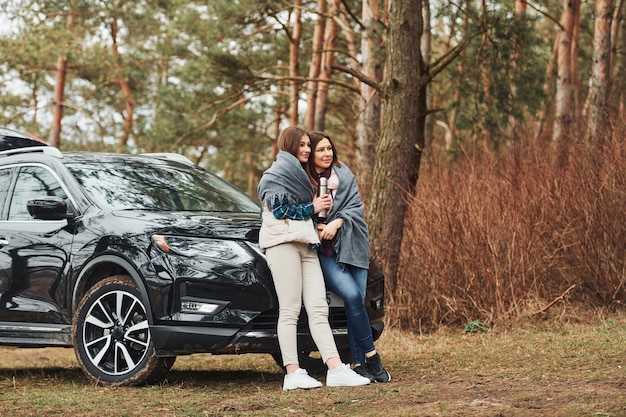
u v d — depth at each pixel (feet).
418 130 37.70
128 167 23.67
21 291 22.24
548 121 65.26
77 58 95.66
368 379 19.33
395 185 31.35
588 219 33.01
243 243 20.02
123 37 107.55
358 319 19.71
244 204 23.95
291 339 19.30
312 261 19.71
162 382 20.97
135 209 21.81
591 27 99.71
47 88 137.49
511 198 32.50
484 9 48.57
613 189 33.27
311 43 86.94
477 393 17.35
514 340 27.04
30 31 92.12
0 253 22.57
